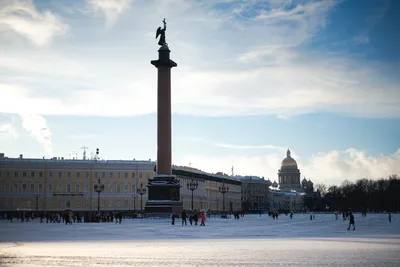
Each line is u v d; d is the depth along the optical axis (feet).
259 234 181.78
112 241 145.28
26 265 88.28
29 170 576.20
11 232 199.52
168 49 364.38
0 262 92.58
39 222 351.46
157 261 93.66
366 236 166.20
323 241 142.20
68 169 583.99
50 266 86.94
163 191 360.07
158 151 362.33
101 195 585.63
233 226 259.39
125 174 593.42
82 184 584.81
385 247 120.98
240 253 107.45
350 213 214.48
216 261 93.30
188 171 636.07
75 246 127.44
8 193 568.82
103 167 589.73
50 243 138.10
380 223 303.27
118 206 587.68
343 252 108.68
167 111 361.30
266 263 90.22
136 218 378.12
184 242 140.46
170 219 343.26
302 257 99.30
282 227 246.27
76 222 344.28
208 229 222.69
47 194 576.20
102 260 95.45
